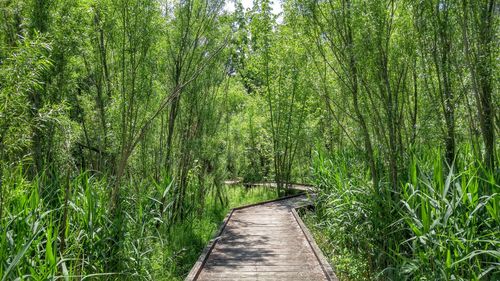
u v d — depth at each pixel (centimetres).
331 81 820
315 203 922
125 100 622
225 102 1058
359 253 583
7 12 430
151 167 766
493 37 447
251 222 930
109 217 486
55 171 474
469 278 360
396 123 522
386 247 522
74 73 563
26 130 328
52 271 304
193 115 864
